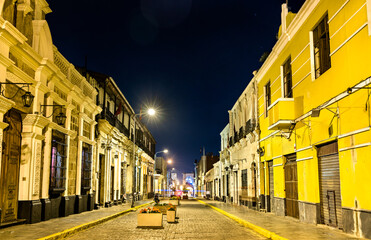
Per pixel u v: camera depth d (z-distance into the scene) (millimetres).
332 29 11969
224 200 40531
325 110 12500
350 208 10609
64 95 17625
